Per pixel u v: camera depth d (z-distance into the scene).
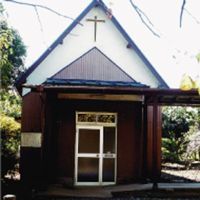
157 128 14.57
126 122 15.73
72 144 15.30
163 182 14.97
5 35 7.82
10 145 14.71
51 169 15.07
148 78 16.61
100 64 16.48
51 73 16.11
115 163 15.52
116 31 16.72
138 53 16.59
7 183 14.91
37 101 15.69
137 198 12.23
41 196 12.30
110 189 13.63
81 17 16.55
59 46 16.33
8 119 15.05
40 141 15.45
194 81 2.56
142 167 15.60
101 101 15.59
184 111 27.62
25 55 23.88
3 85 13.10
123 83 16.08
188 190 12.99
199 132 24.16
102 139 15.52
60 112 15.37
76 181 15.16
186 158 23.62
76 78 16.20
